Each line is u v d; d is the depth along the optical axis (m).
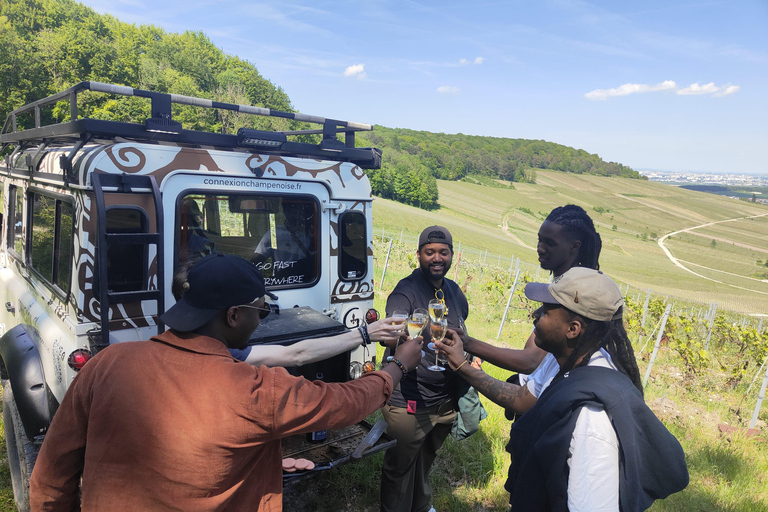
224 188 3.41
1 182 5.57
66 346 2.96
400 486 3.15
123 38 110.38
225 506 1.45
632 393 1.55
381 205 110.50
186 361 1.45
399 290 3.15
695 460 5.10
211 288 1.48
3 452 4.31
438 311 2.36
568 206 2.80
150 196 3.08
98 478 1.41
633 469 1.45
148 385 1.41
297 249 3.92
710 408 7.23
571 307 1.66
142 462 1.39
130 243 2.70
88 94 67.69
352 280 4.26
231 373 1.44
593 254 2.76
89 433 1.43
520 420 1.79
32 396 3.28
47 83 65.25
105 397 1.42
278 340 3.05
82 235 2.86
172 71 95.56
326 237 4.06
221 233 3.48
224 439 1.39
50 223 3.57
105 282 2.61
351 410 1.60
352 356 3.94
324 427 1.53
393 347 2.51
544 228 2.78
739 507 4.28
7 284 4.83
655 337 11.66
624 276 82.44
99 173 2.81
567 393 1.57
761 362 10.24
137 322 3.06
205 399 1.40
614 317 1.71
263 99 130.75
